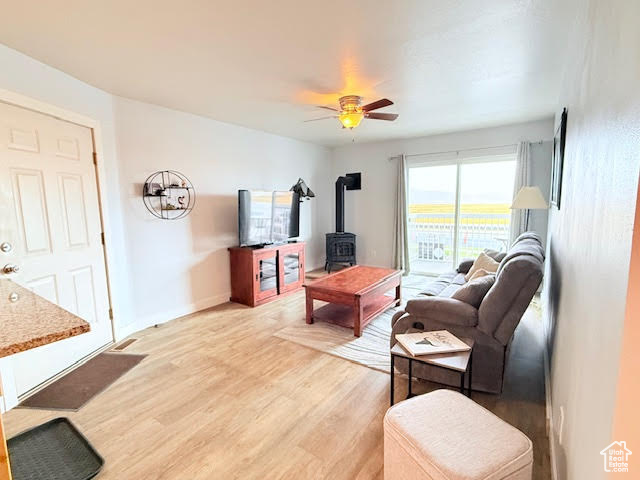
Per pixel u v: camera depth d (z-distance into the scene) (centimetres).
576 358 126
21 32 199
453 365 171
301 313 383
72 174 266
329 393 225
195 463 167
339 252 593
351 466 164
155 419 200
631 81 73
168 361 271
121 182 318
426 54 238
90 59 237
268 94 318
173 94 313
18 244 223
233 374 250
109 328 304
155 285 353
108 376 248
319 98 331
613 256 81
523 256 209
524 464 117
